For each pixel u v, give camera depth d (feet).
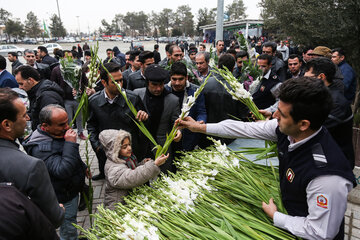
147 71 9.16
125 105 9.29
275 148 6.30
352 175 4.05
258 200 5.46
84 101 8.95
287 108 4.11
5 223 3.65
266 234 4.90
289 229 4.44
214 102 10.92
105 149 7.46
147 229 4.76
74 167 7.03
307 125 4.08
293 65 16.79
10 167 4.42
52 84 11.73
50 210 4.97
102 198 12.26
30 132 10.82
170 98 9.61
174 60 15.80
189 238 4.67
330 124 6.88
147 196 5.82
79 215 11.14
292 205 4.63
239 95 7.41
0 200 3.76
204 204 5.46
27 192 4.51
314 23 20.52
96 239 4.91
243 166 6.54
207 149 7.64
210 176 6.19
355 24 18.47
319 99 3.88
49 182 4.95
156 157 6.95
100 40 249.55
